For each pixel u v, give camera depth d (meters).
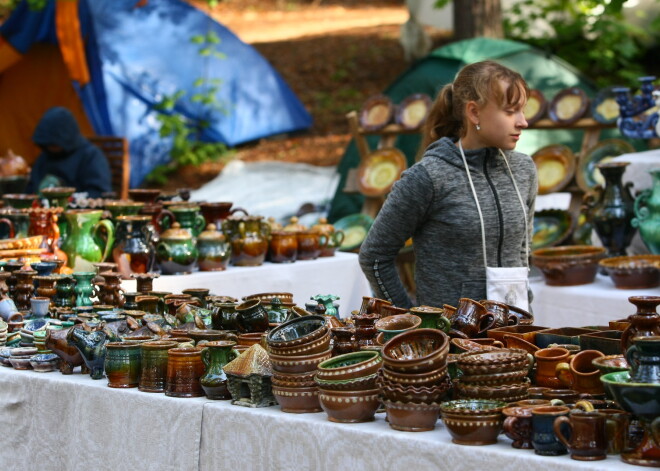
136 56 12.91
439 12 14.35
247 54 14.39
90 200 5.91
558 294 5.38
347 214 9.74
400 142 9.66
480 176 3.84
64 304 4.06
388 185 7.93
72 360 3.37
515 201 3.87
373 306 3.51
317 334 2.79
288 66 19.62
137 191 6.07
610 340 2.89
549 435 2.33
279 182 11.52
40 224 4.98
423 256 3.93
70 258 4.97
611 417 2.35
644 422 2.30
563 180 7.01
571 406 2.48
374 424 2.66
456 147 3.86
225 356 2.99
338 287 5.99
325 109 17.06
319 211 10.09
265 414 2.79
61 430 3.29
